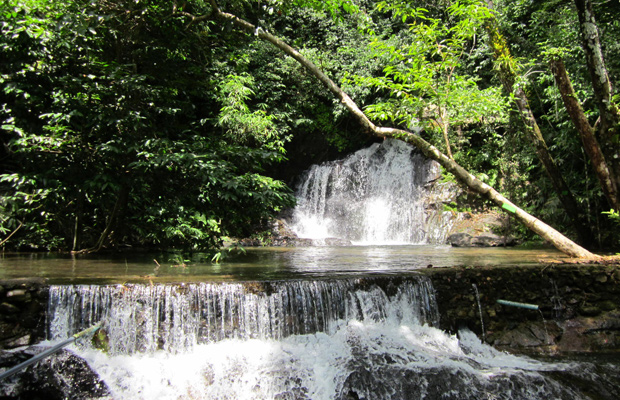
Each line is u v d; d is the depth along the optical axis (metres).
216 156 7.55
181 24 8.68
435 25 7.66
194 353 4.71
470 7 7.32
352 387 4.37
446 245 12.45
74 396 4.10
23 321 4.58
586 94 9.83
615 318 6.09
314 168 16.84
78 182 7.45
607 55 9.83
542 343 5.84
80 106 7.14
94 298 4.68
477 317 5.91
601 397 4.52
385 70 7.84
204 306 4.91
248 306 5.02
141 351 4.67
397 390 4.37
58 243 9.38
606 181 7.68
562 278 6.35
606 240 10.60
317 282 5.30
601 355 5.58
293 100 15.65
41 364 4.17
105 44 8.07
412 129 15.33
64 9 6.90
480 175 13.59
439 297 5.88
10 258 7.83
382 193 15.52
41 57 7.27
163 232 8.82
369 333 5.21
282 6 8.61
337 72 15.48
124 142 7.32
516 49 12.53
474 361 5.05
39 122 7.61
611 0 9.47
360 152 16.69
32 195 7.88
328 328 5.27
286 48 8.23
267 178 7.96
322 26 15.88
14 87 6.99
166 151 7.23
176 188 7.92
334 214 15.48
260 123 11.45
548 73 10.84
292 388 4.40
